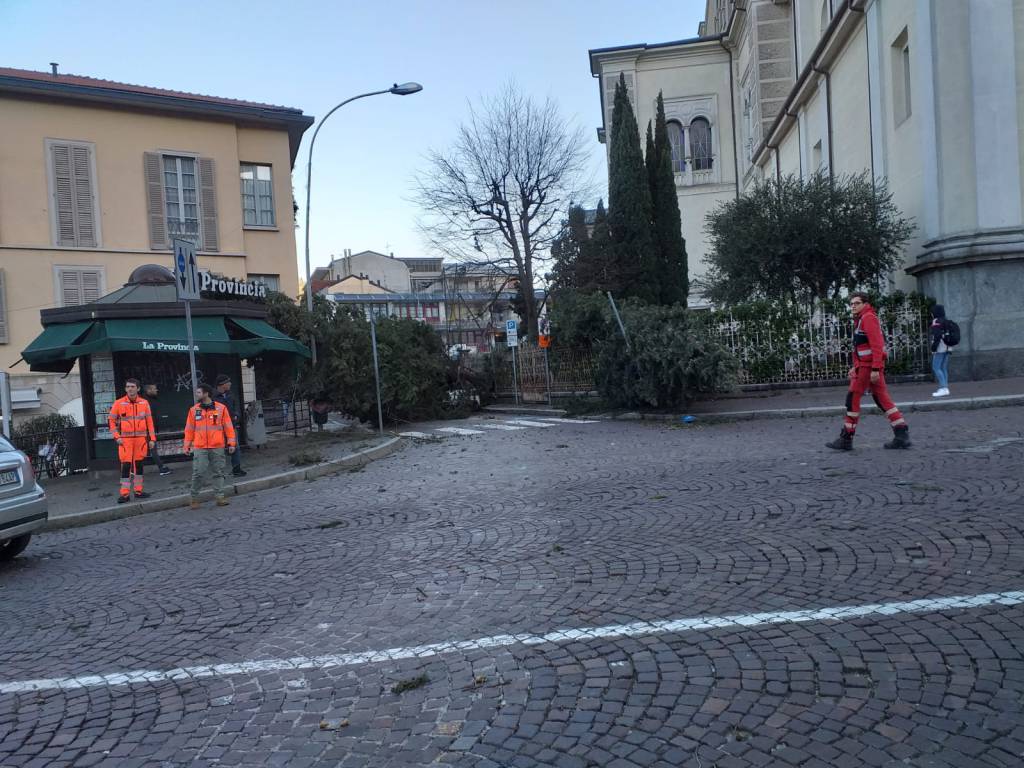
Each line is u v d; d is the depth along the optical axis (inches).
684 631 175.6
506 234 1154.0
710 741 129.5
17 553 332.8
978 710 131.9
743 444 470.3
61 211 848.9
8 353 827.4
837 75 1005.2
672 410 687.1
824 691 142.7
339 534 316.5
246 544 316.2
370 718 148.3
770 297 784.9
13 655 204.5
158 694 169.5
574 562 240.1
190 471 559.2
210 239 919.0
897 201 817.5
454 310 1555.1
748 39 1460.4
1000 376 661.3
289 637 197.8
